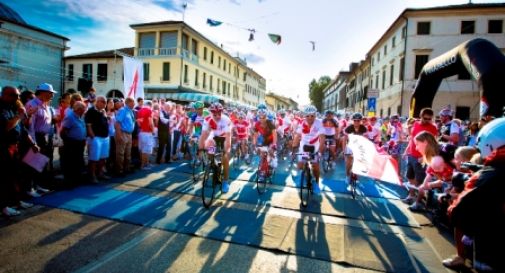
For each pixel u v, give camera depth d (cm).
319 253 355
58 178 614
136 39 2922
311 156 561
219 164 557
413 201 579
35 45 2459
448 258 353
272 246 365
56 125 640
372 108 1394
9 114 408
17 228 381
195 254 339
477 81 699
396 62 2441
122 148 675
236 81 4431
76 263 307
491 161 263
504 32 2042
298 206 531
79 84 2830
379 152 523
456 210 277
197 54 3164
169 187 610
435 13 2156
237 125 912
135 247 349
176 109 1007
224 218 456
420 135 470
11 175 423
